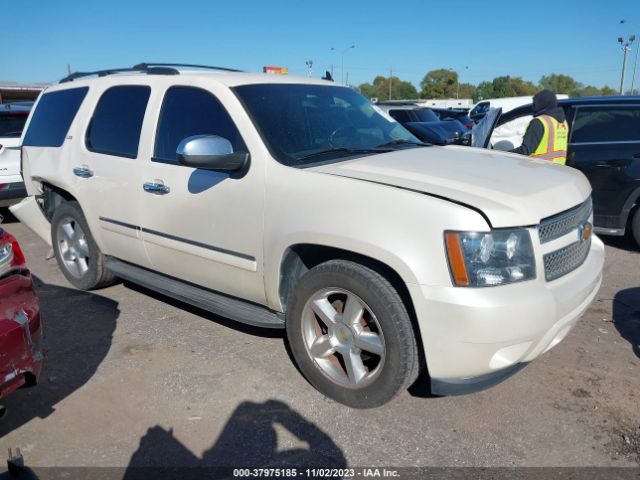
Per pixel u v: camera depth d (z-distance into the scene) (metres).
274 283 3.34
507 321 2.62
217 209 3.54
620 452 2.76
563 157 5.43
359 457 2.77
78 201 4.66
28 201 5.41
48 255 6.11
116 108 4.40
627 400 3.19
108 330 4.25
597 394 3.26
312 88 4.12
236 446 2.87
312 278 3.15
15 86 23.25
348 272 2.97
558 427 2.96
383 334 2.90
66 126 4.88
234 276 3.59
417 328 2.86
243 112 3.52
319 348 3.23
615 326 4.16
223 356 3.80
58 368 3.69
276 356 3.79
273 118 3.56
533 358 2.92
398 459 2.75
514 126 6.94
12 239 2.88
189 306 4.71
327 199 3.01
